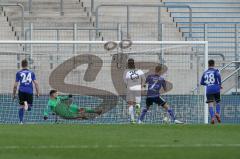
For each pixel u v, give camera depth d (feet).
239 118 236.02
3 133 146.30
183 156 105.60
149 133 149.07
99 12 286.05
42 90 226.38
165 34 279.49
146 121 216.54
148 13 291.58
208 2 305.94
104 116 217.36
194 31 290.56
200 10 303.68
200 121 220.43
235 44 267.59
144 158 103.19
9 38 266.77
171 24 281.74
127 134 145.59
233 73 241.14
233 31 292.40
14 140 129.70
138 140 130.93
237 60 264.52
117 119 218.38
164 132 152.25
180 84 234.38
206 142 127.44
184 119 221.87
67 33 264.11
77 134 144.56
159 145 121.39
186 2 303.27
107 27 272.31
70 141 127.95
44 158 102.68
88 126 172.96
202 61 234.99
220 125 180.24
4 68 230.68
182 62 234.99
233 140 132.05
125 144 122.83
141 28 271.69
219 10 305.73
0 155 106.01
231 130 159.84
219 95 205.57
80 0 289.12
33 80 202.90
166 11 295.48
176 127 170.09
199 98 221.25
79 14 281.13
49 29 246.06
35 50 245.24
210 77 205.16
